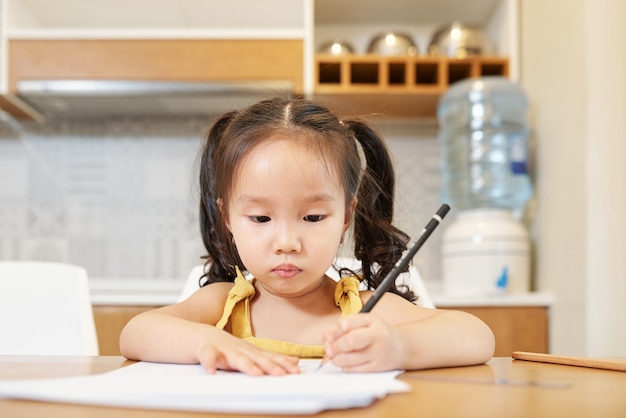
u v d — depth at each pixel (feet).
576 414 1.41
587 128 5.63
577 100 5.83
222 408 1.39
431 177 8.18
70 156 8.27
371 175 3.29
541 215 6.83
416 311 2.75
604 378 1.98
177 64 7.09
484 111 6.95
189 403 1.41
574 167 5.89
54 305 3.94
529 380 1.92
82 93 7.14
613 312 5.49
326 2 7.61
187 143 8.29
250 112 2.72
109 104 7.71
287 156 2.42
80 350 3.87
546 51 6.65
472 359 2.29
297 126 2.57
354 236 3.32
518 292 6.46
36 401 1.52
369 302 2.24
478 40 7.17
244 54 7.10
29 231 8.21
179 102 7.64
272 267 2.43
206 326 2.31
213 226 3.28
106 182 8.27
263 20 7.99
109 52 7.09
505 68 7.14
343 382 1.63
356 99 7.25
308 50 7.08
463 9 7.89
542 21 6.77
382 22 8.21
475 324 2.43
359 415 1.38
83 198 8.26
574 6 5.91
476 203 7.07
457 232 6.54
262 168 2.41
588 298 5.54
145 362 2.28
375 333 1.95
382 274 3.27
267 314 2.85
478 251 6.38
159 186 8.27
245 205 2.45
